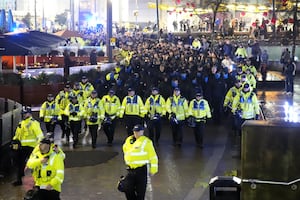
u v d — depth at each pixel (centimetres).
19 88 2467
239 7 5516
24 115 1304
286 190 580
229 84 2245
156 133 1750
